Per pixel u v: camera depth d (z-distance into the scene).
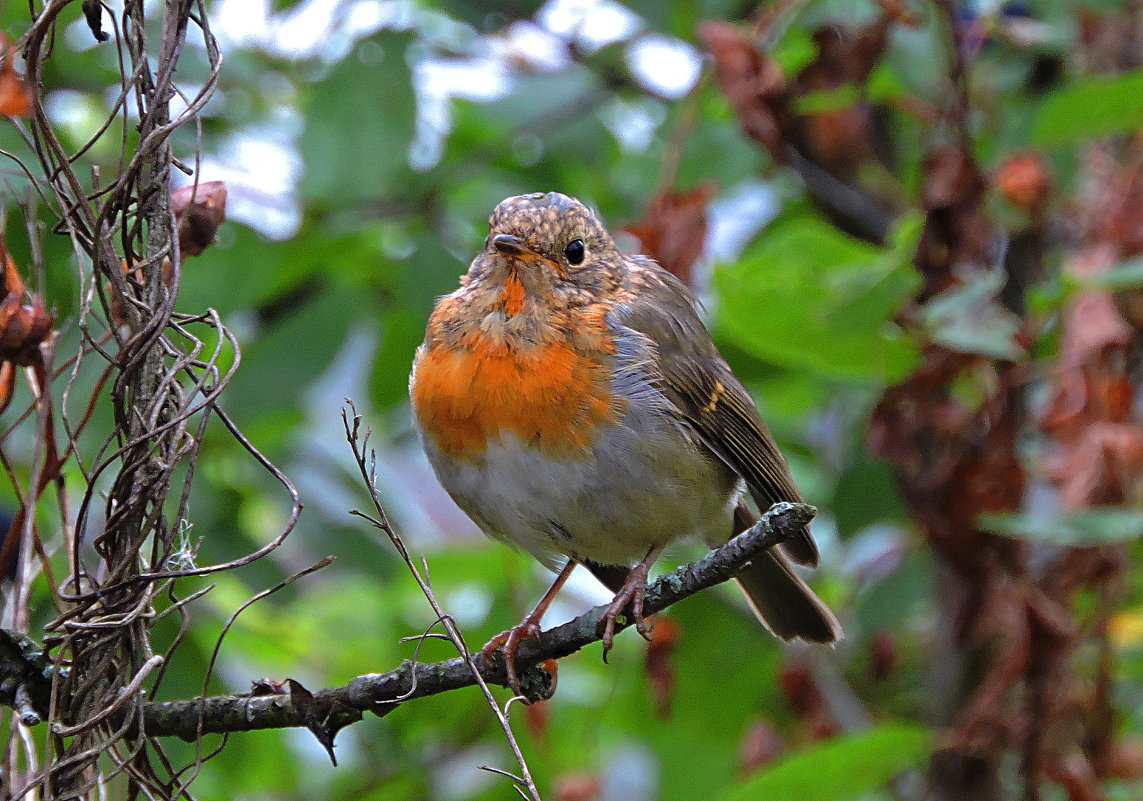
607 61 11.84
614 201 12.30
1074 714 10.23
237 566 6.08
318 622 12.66
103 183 9.43
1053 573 10.18
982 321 9.10
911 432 9.62
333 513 11.28
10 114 6.07
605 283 8.98
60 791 6.13
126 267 6.33
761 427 9.62
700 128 10.85
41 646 6.48
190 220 6.64
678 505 8.80
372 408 11.25
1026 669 9.65
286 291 10.96
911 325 9.41
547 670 7.96
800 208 12.62
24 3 9.47
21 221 8.95
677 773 11.70
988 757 10.34
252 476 11.04
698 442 9.17
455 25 12.10
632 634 11.95
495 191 11.67
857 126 11.44
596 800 9.98
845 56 10.09
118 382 6.17
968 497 9.55
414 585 12.52
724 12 10.77
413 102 10.15
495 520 8.88
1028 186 9.79
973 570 9.78
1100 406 9.37
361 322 11.19
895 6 9.81
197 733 6.30
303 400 10.62
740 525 10.31
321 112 10.11
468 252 10.93
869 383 10.62
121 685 6.16
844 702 11.78
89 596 6.01
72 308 9.34
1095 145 11.40
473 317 8.56
